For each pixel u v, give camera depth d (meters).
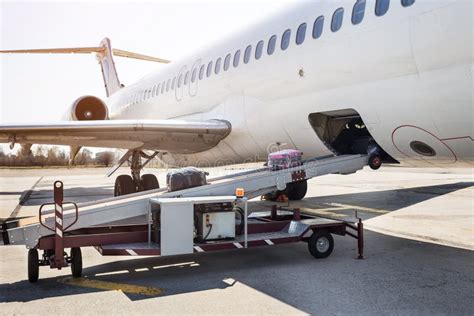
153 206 6.14
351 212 11.23
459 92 5.39
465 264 6.04
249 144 9.56
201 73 11.04
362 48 6.45
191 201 5.75
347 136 8.27
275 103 8.32
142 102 15.47
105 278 5.60
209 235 5.98
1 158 86.31
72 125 9.34
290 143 8.55
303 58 7.55
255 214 7.66
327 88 7.12
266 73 8.48
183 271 5.91
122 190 13.93
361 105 6.66
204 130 9.54
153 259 6.59
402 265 6.01
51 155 89.38
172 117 12.84
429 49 5.58
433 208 11.73
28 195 19.50
